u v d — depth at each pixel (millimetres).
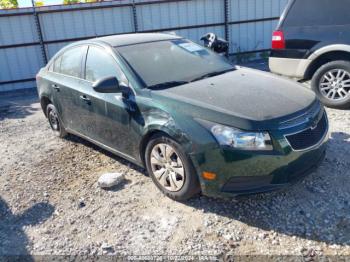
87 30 11773
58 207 3930
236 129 3195
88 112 4680
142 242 3242
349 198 3586
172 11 12148
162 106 3623
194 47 4945
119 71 4219
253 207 3568
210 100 3547
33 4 11062
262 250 3006
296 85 4121
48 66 5801
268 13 13000
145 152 3941
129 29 12078
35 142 5996
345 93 5930
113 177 4230
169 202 3787
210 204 3674
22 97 10336
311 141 3434
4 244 3416
